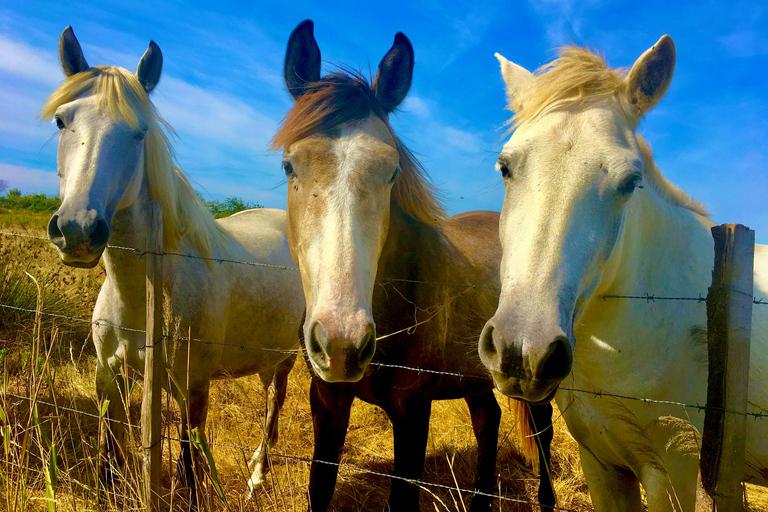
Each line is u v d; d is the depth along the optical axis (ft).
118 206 7.66
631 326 5.19
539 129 4.65
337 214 5.30
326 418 6.97
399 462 6.63
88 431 9.96
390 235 6.87
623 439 5.55
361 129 5.92
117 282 7.84
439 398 8.30
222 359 9.70
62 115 7.62
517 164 4.67
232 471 9.58
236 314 9.74
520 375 3.91
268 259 11.00
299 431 11.76
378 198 5.66
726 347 3.91
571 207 4.30
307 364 7.07
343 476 9.87
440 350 7.01
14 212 54.08
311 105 5.98
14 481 6.65
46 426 9.48
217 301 9.00
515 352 3.88
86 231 6.64
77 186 6.95
